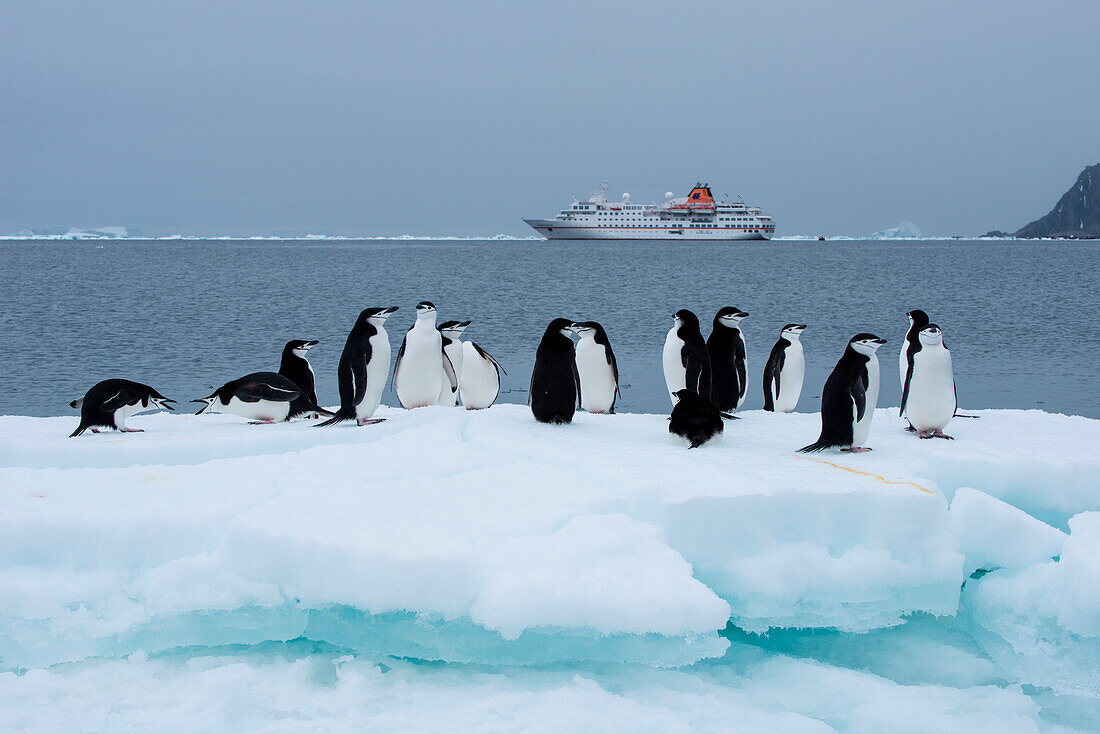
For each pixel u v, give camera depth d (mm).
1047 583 5562
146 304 40750
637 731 4246
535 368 8484
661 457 6871
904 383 8062
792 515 5719
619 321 33500
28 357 22859
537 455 7133
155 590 5145
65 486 6230
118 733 4191
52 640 4945
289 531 5219
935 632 5824
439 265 92062
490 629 4836
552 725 4215
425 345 9258
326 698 4551
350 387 8336
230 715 4367
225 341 26656
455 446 7418
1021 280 62938
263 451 7766
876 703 4730
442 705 4500
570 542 5262
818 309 39906
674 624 4848
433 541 5152
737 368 9711
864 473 6316
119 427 8109
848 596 5504
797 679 5055
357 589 4984
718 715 4520
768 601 5430
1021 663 5324
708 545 5605
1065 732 4543
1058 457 6910
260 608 5188
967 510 6113
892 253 143125
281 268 82750
